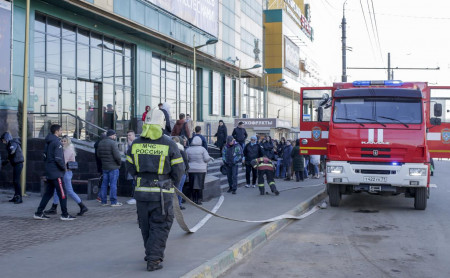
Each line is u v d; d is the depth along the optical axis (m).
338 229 8.87
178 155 5.46
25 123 12.87
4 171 13.64
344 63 28.23
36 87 16.86
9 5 14.93
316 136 12.66
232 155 14.27
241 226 8.39
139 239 7.18
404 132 10.67
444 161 44.59
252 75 42.53
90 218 9.23
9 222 8.70
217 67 35.34
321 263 6.28
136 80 23.66
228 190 14.49
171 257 5.96
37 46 17.00
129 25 20.81
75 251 6.32
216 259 5.80
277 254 6.84
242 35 39.91
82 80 19.84
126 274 5.13
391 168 10.65
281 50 58.50
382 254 6.78
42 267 5.44
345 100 11.34
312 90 12.91
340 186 11.77
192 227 8.27
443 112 12.05
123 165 12.77
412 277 5.60
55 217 9.32
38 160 13.41
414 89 11.20
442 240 7.77
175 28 24.89
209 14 29.19
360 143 10.85
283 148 19.83
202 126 32.41
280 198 12.98
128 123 23.34
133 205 11.16
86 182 12.61
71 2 17.06
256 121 34.31
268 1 62.25
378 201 13.22
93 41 20.48
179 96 29.39
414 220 9.87
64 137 9.30
